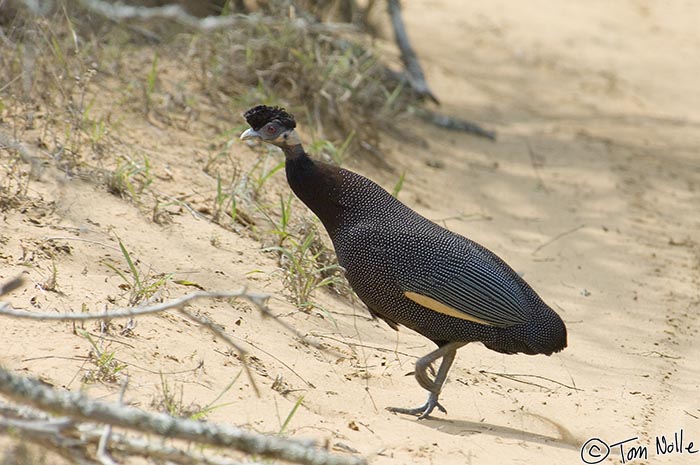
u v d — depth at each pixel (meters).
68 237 12.08
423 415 10.59
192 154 16.08
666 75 29.64
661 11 35.44
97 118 15.79
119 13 14.09
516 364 12.87
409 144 20.56
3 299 10.13
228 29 18.97
